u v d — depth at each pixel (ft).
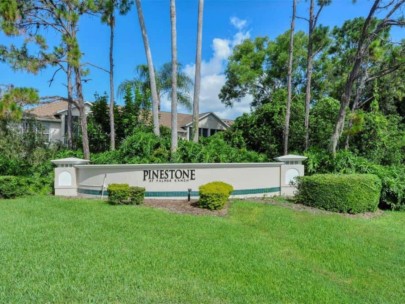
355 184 29.73
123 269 15.15
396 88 58.54
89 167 35.27
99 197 34.35
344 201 29.58
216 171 34.01
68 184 36.58
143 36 49.24
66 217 24.86
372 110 56.65
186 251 17.93
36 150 51.24
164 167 33.45
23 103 39.58
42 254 16.72
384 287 15.40
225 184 30.86
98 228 21.85
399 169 37.60
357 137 47.73
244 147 53.21
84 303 12.09
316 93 88.38
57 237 19.65
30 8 44.78
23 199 33.01
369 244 21.15
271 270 16.10
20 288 13.03
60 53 44.62
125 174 33.91
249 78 110.93
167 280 14.23
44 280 13.78
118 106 67.62
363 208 30.14
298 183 32.27
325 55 80.64
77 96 48.37
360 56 40.68
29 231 20.90
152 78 49.73
